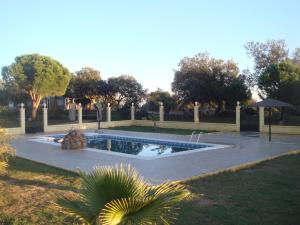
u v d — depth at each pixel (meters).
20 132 24.41
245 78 37.47
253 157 13.25
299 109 25.47
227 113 35.56
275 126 23.58
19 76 33.06
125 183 3.29
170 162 12.17
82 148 16.00
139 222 3.02
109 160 12.70
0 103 37.22
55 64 34.62
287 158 13.26
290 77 25.25
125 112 32.72
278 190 8.25
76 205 3.45
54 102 41.91
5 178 9.69
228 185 8.81
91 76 44.59
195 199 7.46
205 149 15.64
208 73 37.31
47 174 10.23
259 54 37.41
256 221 6.14
